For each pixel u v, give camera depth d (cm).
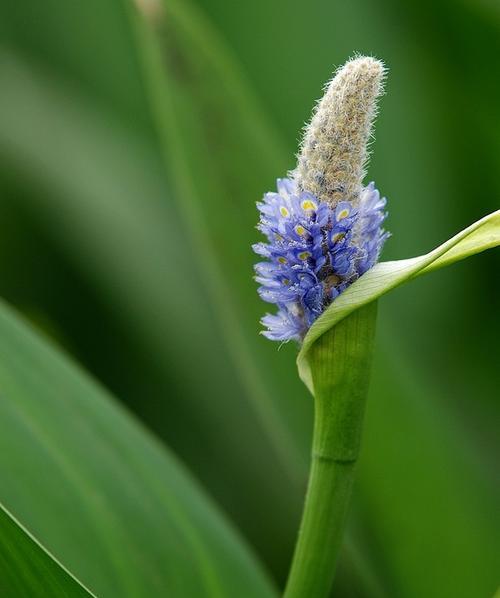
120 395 88
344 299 65
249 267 78
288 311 66
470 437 83
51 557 64
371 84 64
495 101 89
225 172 79
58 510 70
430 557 77
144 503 72
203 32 79
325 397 66
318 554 68
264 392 78
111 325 89
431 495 77
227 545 73
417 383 79
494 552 77
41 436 71
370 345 66
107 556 70
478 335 88
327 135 64
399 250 89
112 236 90
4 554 65
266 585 73
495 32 86
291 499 86
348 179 65
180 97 79
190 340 87
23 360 72
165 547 71
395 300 89
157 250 90
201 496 74
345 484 67
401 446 77
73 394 73
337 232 65
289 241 65
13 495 69
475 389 86
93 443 72
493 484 79
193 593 71
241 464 86
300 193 65
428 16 88
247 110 79
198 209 79
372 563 77
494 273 89
